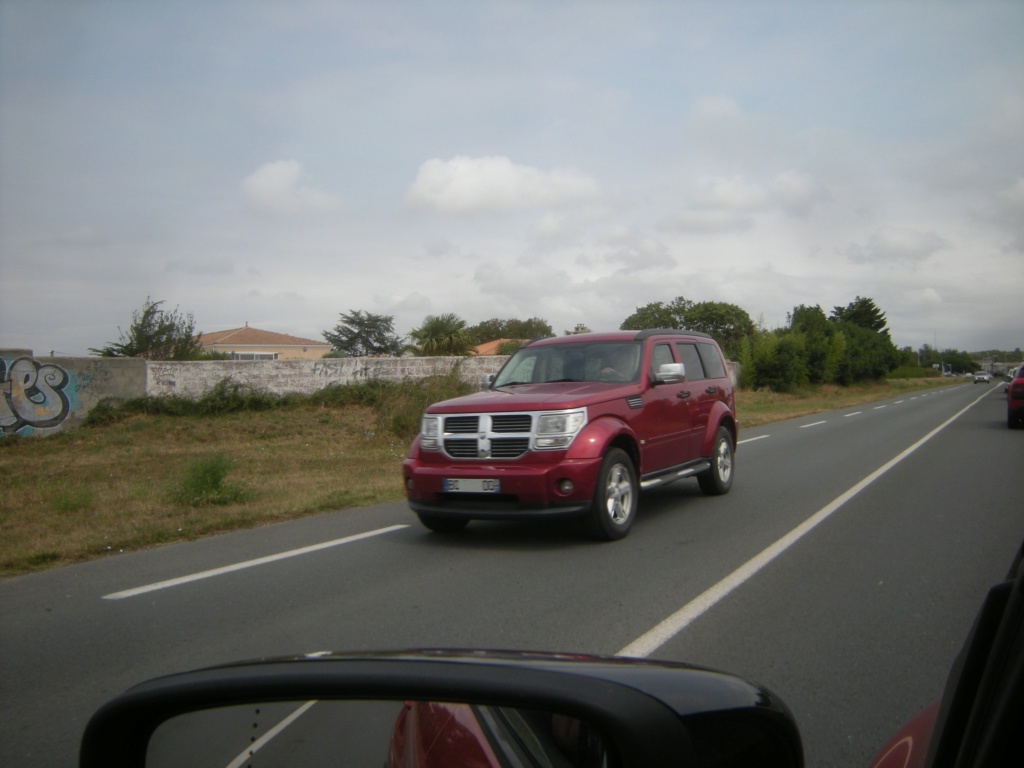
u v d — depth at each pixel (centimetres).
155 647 482
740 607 534
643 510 927
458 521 813
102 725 169
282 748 162
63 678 435
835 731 344
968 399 4491
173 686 168
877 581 598
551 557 692
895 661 429
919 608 528
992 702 126
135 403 2059
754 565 650
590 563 666
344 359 2402
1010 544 721
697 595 563
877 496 1005
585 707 152
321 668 167
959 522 828
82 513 968
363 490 1117
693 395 940
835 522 833
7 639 504
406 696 161
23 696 411
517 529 830
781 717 178
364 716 161
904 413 3036
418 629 499
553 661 183
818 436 1959
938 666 421
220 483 1079
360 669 166
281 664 172
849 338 7044
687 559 675
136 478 1335
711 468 991
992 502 949
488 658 181
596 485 718
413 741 155
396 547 751
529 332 9319
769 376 5050
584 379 854
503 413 727
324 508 986
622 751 149
